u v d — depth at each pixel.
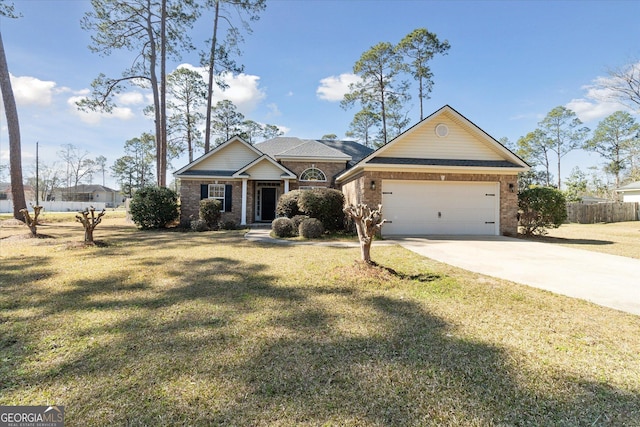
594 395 2.38
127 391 2.41
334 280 5.57
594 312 4.12
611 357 2.96
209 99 21.50
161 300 4.55
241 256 7.80
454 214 12.27
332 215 12.66
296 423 2.07
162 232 13.89
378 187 12.02
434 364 2.81
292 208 13.76
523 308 4.26
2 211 41.62
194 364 2.79
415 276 5.82
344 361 2.86
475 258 7.55
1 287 5.16
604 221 23.75
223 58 21.33
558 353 3.03
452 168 11.88
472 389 2.45
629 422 2.10
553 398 2.35
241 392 2.40
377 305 4.36
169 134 27.92
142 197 15.29
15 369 2.72
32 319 3.83
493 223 12.34
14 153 16.14
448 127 12.68
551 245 9.82
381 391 2.42
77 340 3.27
